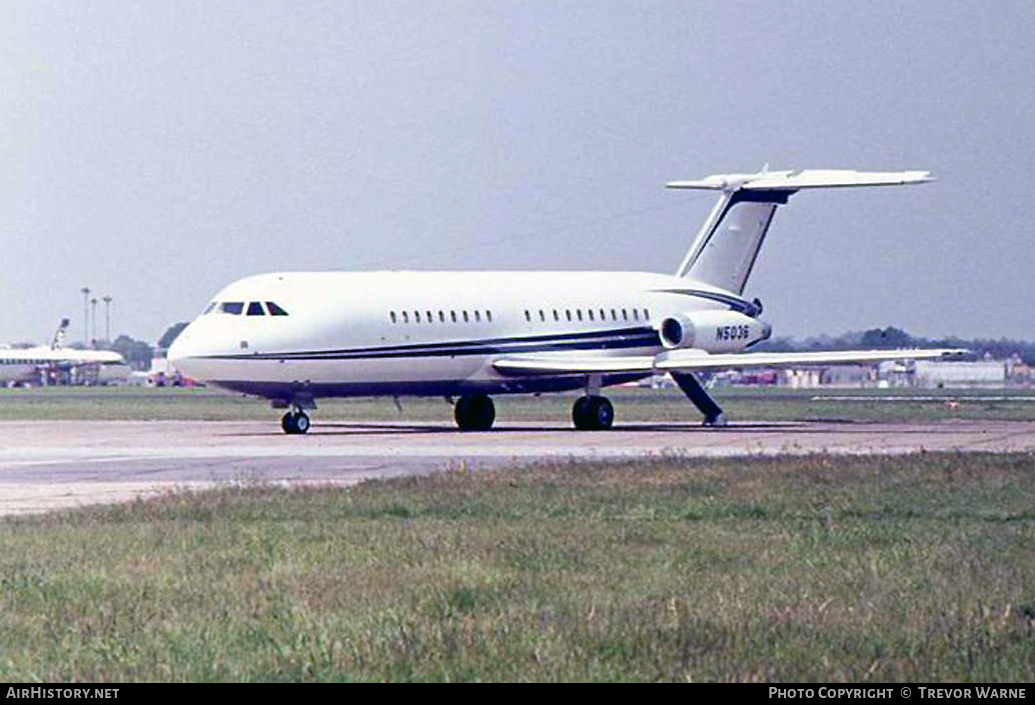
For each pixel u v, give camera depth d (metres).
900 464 92.44
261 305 141.75
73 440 134.38
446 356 149.62
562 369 151.50
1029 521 66.38
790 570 52.69
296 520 67.25
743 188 171.00
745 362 150.00
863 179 166.38
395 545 58.69
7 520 67.69
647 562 54.44
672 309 166.00
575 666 38.09
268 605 45.97
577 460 98.56
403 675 37.50
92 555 56.41
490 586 49.19
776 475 85.88
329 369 143.00
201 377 139.88
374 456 111.00
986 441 127.81
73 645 41.03
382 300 146.38
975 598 46.28
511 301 155.00
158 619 44.12
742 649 39.72
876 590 47.94
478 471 89.94
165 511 70.12
